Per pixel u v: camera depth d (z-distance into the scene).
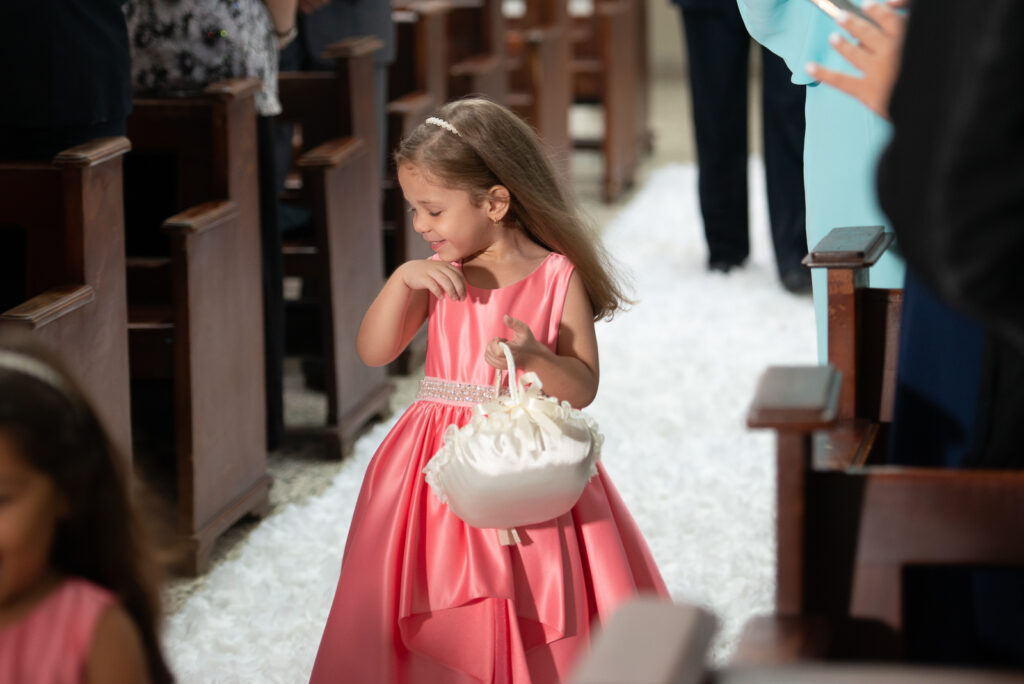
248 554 3.41
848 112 2.70
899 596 1.40
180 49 3.68
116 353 3.05
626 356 5.10
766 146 5.84
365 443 4.23
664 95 12.27
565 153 7.38
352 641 2.14
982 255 0.96
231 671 2.80
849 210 2.74
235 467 3.50
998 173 0.95
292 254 4.39
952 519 1.39
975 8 0.97
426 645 2.13
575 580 2.16
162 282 3.73
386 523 2.19
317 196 3.94
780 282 6.06
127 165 3.86
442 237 2.21
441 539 2.16
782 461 1.39
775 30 2.81
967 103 0.96
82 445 1.40
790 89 5.66
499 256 2.26
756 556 3.31
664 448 4.13
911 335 1.87
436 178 2.16
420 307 2.32
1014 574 1.62
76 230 2.86
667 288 6.07
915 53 1.04
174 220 3.18
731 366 4.97
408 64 5.50
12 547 1.35
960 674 1.07
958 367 1.82
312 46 4.68
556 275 2.25
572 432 2.04
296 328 4.84
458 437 2.05
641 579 2.30
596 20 8.01
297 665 2.83
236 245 3.47
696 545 3.40
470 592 2.10
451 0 6.14
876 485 1.41
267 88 3.80
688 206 7.76
